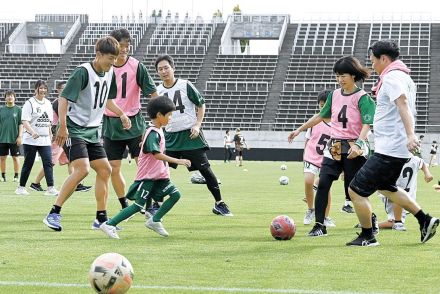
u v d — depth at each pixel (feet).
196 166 49.24
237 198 65.36
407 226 43.80
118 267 22.31
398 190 35.27
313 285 25.16
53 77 217.15
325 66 209.56
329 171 38.70
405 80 33.30
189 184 84.38
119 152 46.06
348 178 38.52
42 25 241.76
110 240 35.86
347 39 218.38
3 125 82.53
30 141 64.59
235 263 29.53
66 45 228.63
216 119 198.80
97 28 239.30
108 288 22.18
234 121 197.57
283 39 224.12
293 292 23.89
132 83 45.93
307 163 44.83
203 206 56.03
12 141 82.94
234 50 236.22
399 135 33.76
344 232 40.47
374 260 30.58
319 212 38.73
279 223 36.58
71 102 38.09
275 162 177.17
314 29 224.53
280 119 195.83
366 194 34.53
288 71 209.26
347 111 38.55
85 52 227.20
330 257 31.27
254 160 191.11
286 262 29.89
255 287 24.73
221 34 230.27
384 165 33.96
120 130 45.68
